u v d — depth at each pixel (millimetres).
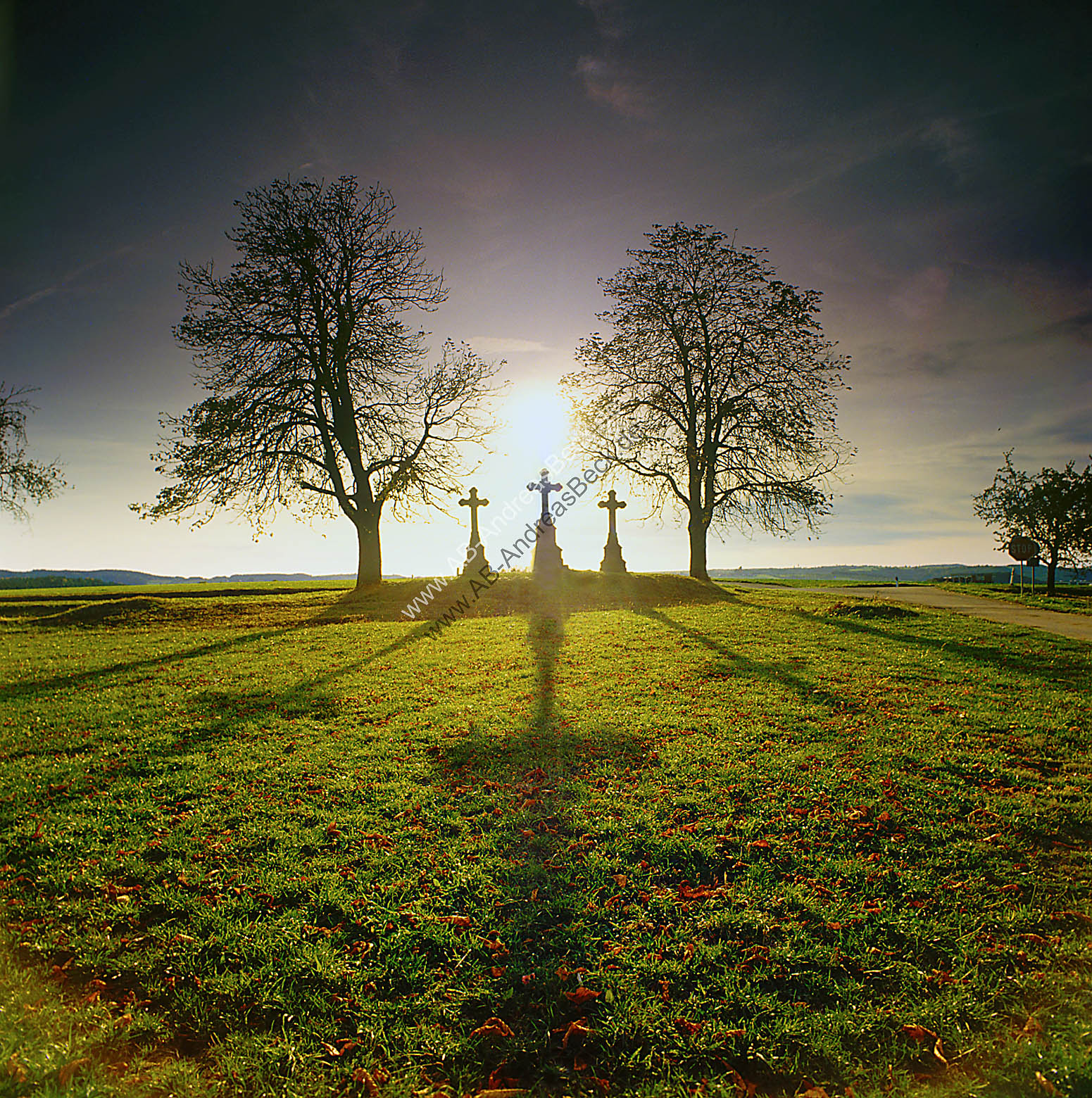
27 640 17594
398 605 22750
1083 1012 3682
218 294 28094
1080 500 29469
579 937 4414
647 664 11891
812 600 21734
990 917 4504
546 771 7035
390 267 29984
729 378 30078
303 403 28875
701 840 5535
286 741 8188
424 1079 3424
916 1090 3281
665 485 31688
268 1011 3875
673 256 30219
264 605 23516
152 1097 3277
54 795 6805
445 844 5578
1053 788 6402
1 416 32625
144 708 9961
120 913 4766
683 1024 3723
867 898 4781
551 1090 3359
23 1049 3527
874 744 7484
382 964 4203
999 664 11180
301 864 5328
